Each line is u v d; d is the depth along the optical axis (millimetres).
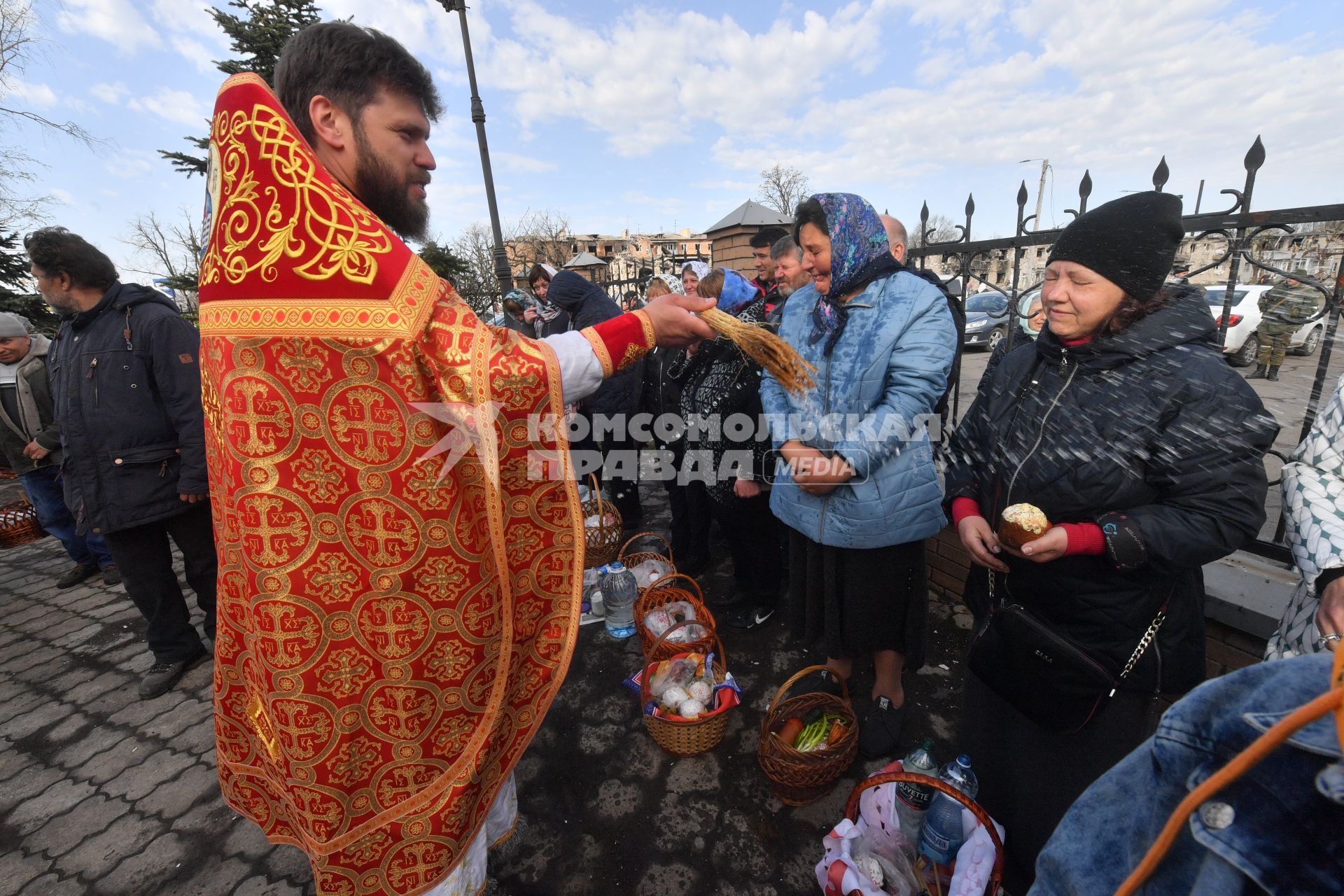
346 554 859
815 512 1688
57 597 3512
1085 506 1081
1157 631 1084
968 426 1396
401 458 861
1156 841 482
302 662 862
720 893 1509
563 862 1614
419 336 841
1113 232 962
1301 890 398
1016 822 1322
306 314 796
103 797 1967
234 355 803
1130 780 555
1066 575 1116
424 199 1020
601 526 3020
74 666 2752
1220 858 439
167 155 10484
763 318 2332
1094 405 1044
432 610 923
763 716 2113
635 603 2549
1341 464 952
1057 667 1104
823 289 1641
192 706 2402
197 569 2502
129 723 2320
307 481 830
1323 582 904
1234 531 957
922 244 2547
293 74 877
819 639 1874
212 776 2035
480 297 20172
